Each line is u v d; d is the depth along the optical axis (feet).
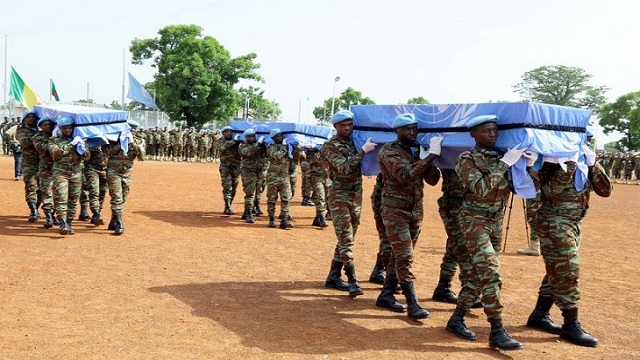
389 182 21.29
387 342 18.25
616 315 22.68
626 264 33.83
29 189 37.60
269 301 22.40
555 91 305.53
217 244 34.09
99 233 35.09
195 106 180.04
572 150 18.86
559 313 22.76
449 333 19.54
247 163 43.70
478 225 18.66
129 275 25.29
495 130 18.39
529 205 25.90
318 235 39.45
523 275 29.43
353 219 24.27
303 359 16.34
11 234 33.06
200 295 22.70
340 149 23.48
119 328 18.25
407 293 21.04
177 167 107.86
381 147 22.80
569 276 19.26
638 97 284.20
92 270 25.77
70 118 32.81
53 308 19.95
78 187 34.76
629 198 91.04
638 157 139.74
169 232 37.17
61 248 30.09
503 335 18.13
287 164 41.78
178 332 18.15
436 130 21.21
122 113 34.99
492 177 17.97
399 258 21.11
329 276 25.23
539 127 18.51
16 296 21.13
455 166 18.95
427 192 83.87
